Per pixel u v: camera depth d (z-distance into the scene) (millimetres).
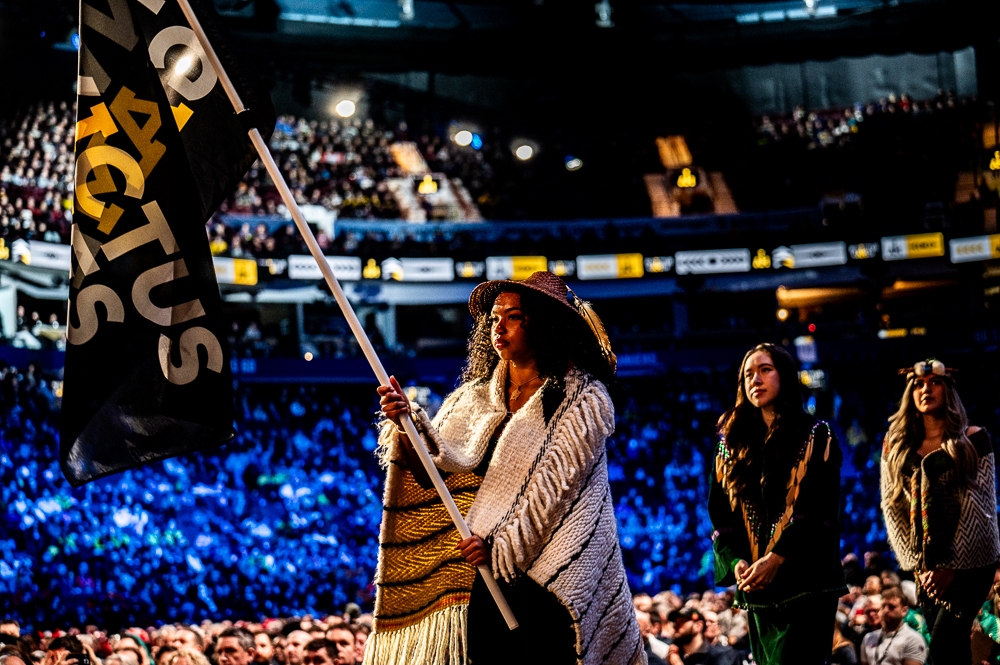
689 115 36656
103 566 19031
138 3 4227
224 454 25359
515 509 3639
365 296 31656
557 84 36500
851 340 31516
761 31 35844
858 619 8570
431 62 34938
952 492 5168
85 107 4137
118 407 3955
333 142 34281
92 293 4027
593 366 3918
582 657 3586
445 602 3801
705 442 28828
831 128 35625
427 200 34250
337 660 7367
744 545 4906
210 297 4008
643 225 34688
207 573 19781
